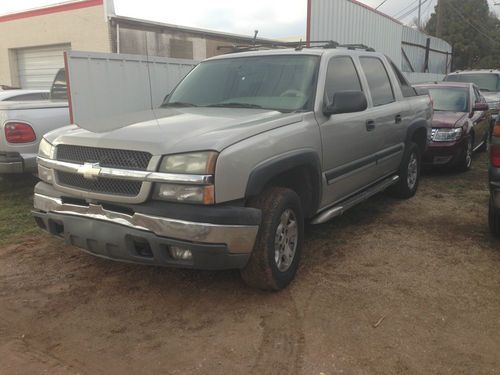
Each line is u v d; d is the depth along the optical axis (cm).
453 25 4653
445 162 849
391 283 416
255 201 373
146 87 845
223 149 333
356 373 295
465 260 466
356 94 431
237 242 339
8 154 689
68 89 717
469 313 367
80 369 302
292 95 448
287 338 333
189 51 1592
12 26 1725
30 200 693
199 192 327
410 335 336
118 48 1391
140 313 370
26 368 303
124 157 346
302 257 473
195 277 427
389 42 1852
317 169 428
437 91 1000
